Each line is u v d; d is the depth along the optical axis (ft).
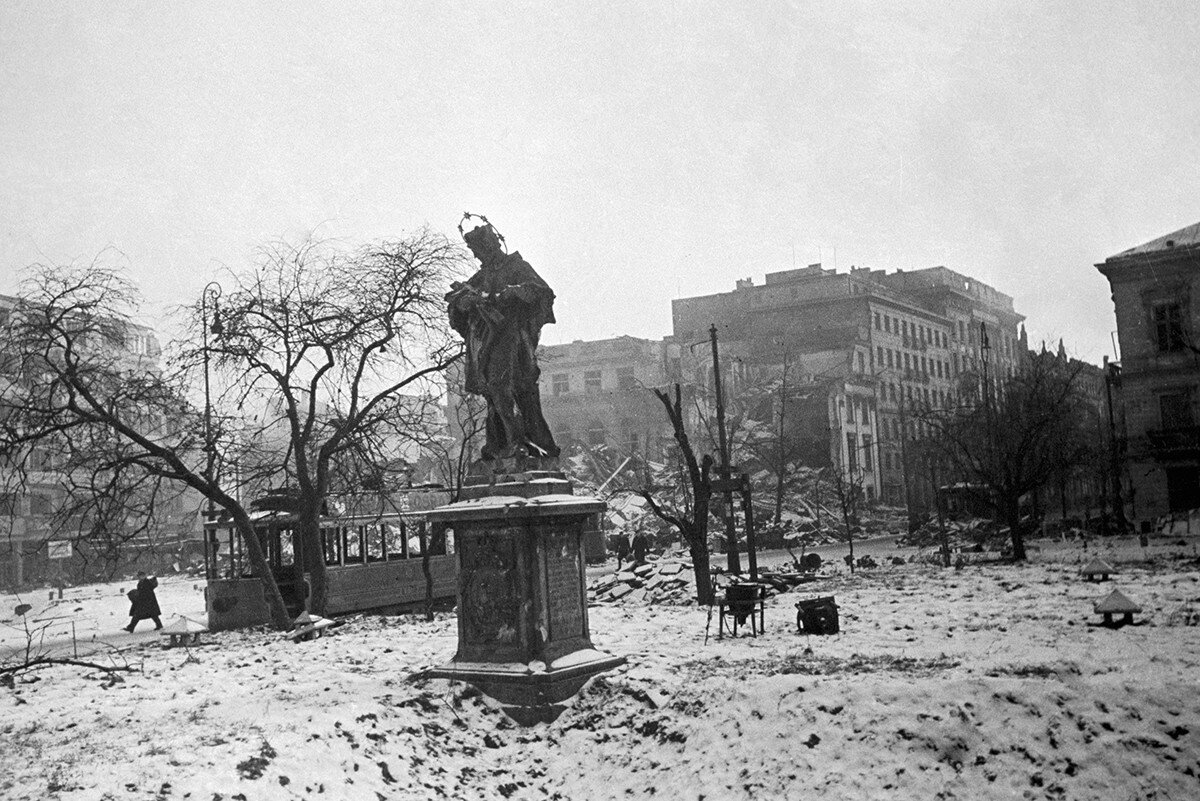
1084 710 30.27
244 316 85.20
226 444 90.22
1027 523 178.19
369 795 30.48
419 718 37.42
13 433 80.33
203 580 215.92
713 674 41.39
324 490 86.84
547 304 44.75
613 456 284.82
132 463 83.92
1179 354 187.42
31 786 28.58
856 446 299.58
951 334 389.60
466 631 41.96
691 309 353.72
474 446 96.43
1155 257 189.16
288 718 35.45
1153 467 185.26
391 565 96.22
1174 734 28.84
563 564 42.47
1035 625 55.72
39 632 102.78
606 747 35.86
